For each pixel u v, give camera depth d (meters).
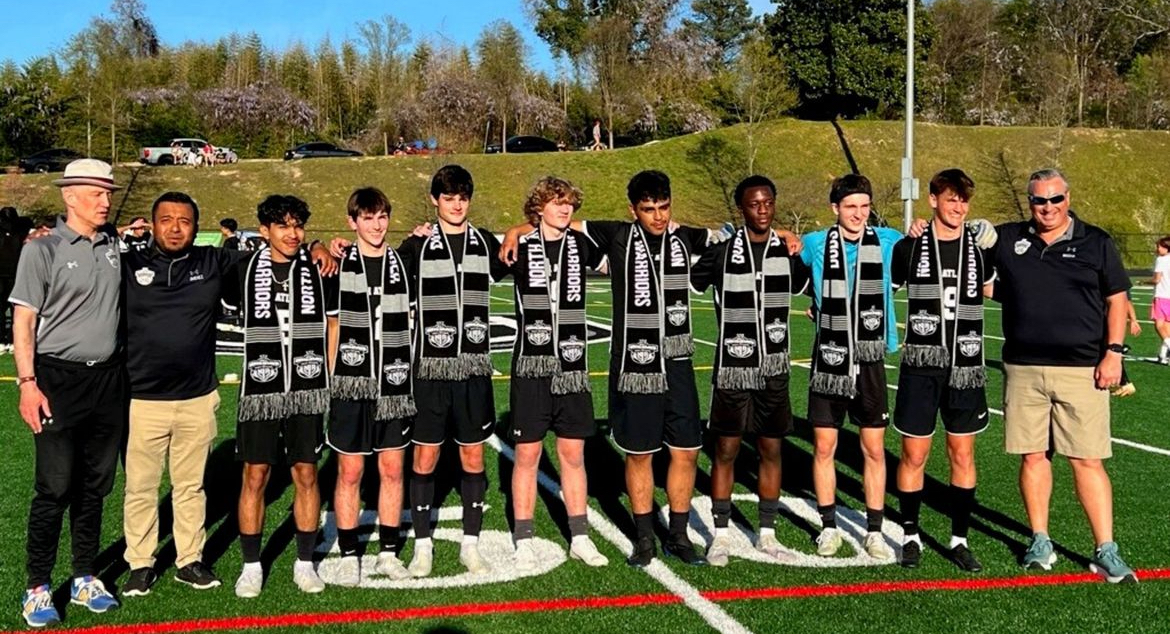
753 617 4.27
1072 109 48.06
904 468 4.97
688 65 54.09
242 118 51.69
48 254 4.13
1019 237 4.88
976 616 4.28
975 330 4.86
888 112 50.31
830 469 5.16
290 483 6.57
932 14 55.69
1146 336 15.50
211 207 35.59
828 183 37.53
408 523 5.77
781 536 5.47
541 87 58.34
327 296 4.61
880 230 5.12
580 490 5.06
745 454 7.51
